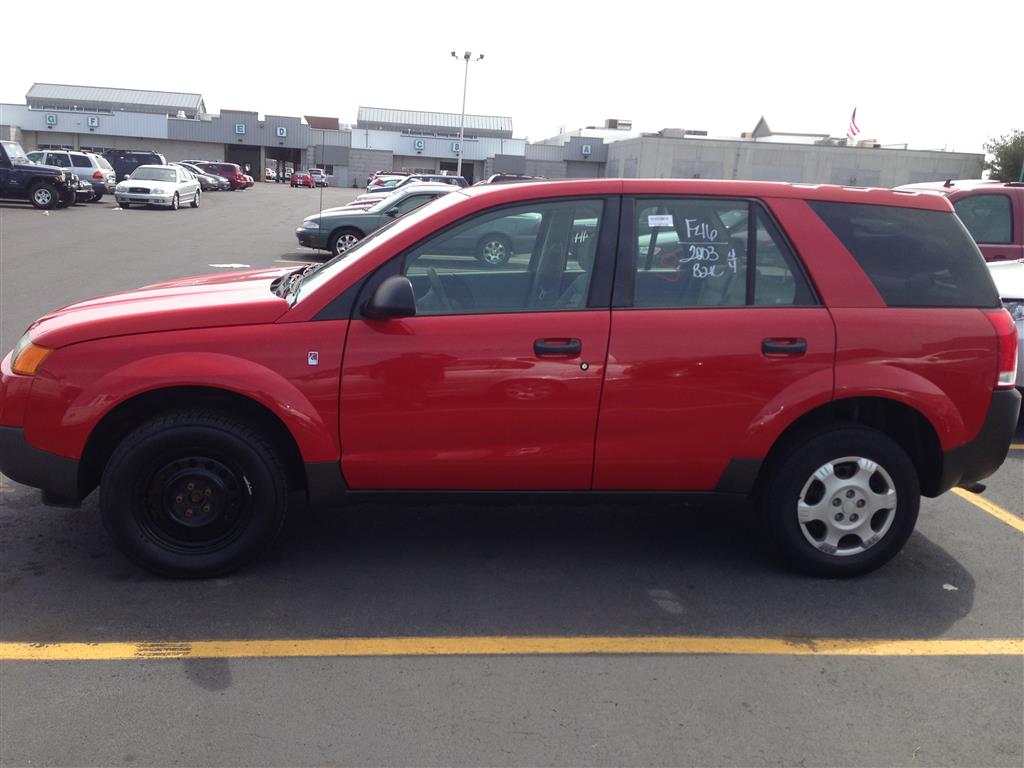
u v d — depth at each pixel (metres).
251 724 2.90
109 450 3.96
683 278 3.88
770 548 4.41
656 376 3.77
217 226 24.14
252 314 3.74
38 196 26.11
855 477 4.00
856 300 3.90
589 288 3.83
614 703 3.09
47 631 3.45
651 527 4.72
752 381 3.81
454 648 3.42
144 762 2.70
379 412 3.73
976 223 9.00
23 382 3.69
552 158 71.88
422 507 4.91
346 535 4.48
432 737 2.86
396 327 3.71
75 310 4.07
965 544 4.62
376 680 3.18
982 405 3.97
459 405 3.74
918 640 3.60
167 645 3.38
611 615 3.73
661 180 3.94
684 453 3.87
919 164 50.03
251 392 3.64
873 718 3.06
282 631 3.51
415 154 74.38
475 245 3.82
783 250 3.92
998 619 3.79
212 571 3.88
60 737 2.80
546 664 3.33
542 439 3.81
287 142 74.88
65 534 4.36
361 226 16.02
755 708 3.09
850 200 4.00
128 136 73.19
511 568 4.16
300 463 3.98
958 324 3.93
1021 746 2.93
